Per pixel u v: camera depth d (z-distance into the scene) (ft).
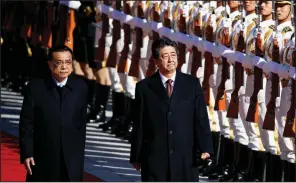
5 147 98.58
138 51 101.04
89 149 99.91
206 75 90.99
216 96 89.10
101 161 94.73
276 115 82.94
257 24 84.48
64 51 67.77
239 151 88.33
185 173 66.39
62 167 67.36
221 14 90.68
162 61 66.95
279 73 80.64
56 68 67.56
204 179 90.38
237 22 87.71
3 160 92.32
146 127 67.15
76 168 67.51
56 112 67.36
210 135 66.90
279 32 82.43
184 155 66.44
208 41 90.94
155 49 67.21
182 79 67.36
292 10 82.23
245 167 88.28
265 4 85.05
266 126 81.76
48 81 68.08
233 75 87.30
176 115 66.54
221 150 90.84
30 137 67.41
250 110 84.38
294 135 78.74
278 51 81.56
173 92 66.90
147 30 99.55
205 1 93.91
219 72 89.40
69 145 67.36
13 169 88.84
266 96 82.99
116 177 87.76
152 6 98.99
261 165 86.43
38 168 67.62
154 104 66.85
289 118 78.84
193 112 67.05
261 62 83.15
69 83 68.03
